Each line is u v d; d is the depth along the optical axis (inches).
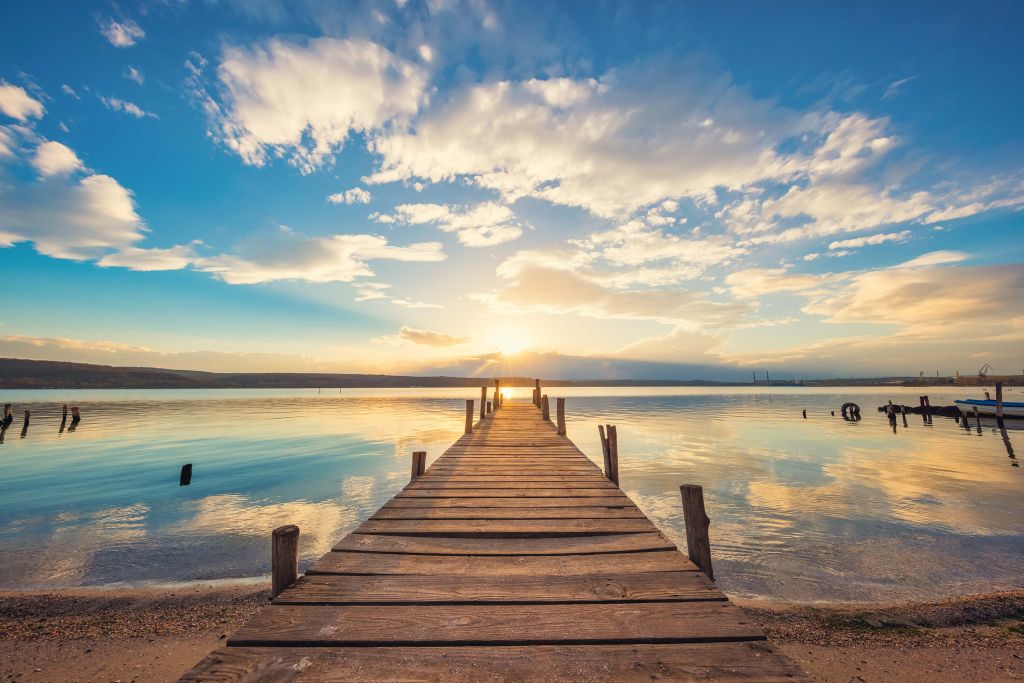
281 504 476.7
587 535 187.8
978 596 253.0
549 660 97.8
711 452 830.5
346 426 1378.0
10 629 227.0
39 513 445.7
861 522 397.7
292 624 112.0
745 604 249.0
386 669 94.7
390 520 205.5
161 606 250.5
